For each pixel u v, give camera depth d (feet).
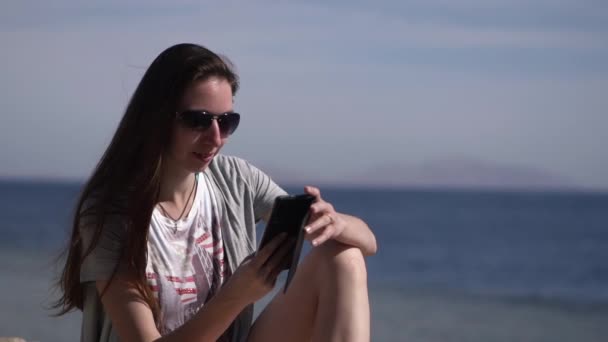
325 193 629.92
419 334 46.50
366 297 9.17
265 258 8.50
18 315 37.35
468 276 113.80
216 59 9.16
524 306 71.72
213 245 9.84
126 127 9.16
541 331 54.08
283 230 8.60
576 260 137.59
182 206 9.68
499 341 46.70
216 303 8.57
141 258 8.96
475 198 492.13
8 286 51.24
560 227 215.72
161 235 9.34
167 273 9.30
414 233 190.90
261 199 10.57
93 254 8.97
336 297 9.07
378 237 179.32
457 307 65.46
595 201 428.97
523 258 140.36
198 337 8.58
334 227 9.00
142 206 8.98
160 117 9.00
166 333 9.30
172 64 9.03
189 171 9.29
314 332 9.18
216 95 9.05
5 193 421.59
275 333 9.79
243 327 10.00
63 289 9.46
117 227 9.02
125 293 8.93
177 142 9.13
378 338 44.37
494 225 222.28
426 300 70.08
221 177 10.26
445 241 171.01
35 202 305.12
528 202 410.31
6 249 101.19
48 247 106.63
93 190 9.20
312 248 9.63
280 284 46.32
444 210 312.50
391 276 110.73
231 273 9.84
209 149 9.15
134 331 8.83
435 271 119.65
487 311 64.28
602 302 78.02
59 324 34.65
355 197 486.38
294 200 8.56
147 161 9.05
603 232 198.70
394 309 60.39
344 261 9.18
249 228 10.26
